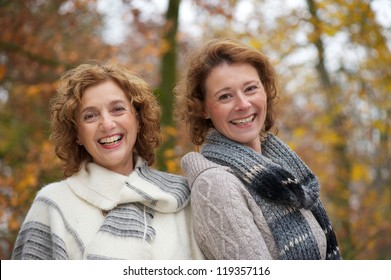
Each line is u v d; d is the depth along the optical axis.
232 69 3.66
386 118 11.27
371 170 13.98
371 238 11.56
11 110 10.85
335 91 12.09
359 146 13.55
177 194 3.57
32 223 3.51
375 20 9.67
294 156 3.96
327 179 13.01
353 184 14.75
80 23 11.35
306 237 3.46
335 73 11.84
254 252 3.14
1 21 9.73
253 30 10.95
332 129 12.09
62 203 3.49
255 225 3.28
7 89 10.73
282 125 14.02
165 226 3.50
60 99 3.58
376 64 10.57
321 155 13.31
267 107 4.09
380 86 10.66
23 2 9.85
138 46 11.29
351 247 12.00
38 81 10.61
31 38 9.84
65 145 3.59
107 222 3.38
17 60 10.23
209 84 3.70
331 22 10.12
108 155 3.48
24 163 9.21
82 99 3.47
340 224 13.38
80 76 3.50
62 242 3.35
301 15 10.50
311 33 10.20
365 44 10.30
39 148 8.94
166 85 9.52
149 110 3.73
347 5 9.52
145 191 3.48
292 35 10.96
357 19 9.66
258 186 3.44
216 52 3.71
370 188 13.80
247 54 3.70
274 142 4.02
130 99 3.60
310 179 3.90
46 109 10.64
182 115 4.06
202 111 3.87
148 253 3.32
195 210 3.36
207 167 3.44
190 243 3.49
